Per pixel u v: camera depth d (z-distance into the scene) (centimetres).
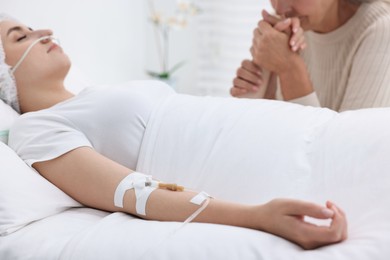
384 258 100
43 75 172
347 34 194
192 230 114
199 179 139
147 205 126
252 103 152
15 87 172
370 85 177
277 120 141
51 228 125
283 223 109
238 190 133
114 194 131
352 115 138
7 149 139
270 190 129
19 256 118
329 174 125
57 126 147
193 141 144
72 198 139
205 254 108
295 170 129
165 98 161
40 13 252
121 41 332
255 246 107
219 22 363
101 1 305
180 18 347
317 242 106
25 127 149
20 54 172
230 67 365
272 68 190
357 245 104
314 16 189
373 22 184
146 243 112
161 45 375
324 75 206
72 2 277
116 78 329
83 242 116
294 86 189
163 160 145
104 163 136
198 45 371
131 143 149
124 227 120
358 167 122
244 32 357
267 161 133
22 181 132
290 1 188
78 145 140
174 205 124
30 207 129
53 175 139
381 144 123
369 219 112
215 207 121
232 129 142
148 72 355
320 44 204
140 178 131
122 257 112
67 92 178
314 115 143
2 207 126
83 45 289
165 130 148
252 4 353
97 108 151
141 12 359
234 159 136
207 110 151
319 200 123
